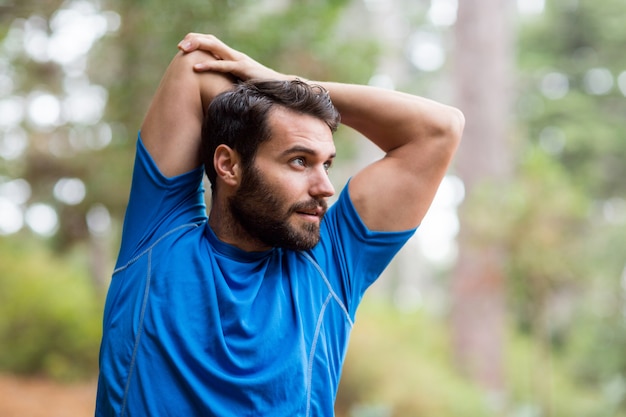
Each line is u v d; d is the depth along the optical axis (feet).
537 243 36.50
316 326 7.87
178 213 8.20
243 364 7.38
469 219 37.91
